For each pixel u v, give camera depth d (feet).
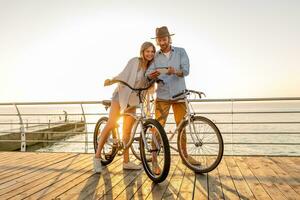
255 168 14.12
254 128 181.57
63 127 98.37
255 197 10.13
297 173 13.14
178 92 13.82
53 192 11.03
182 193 10.68
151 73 12.46
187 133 13.46
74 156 17.89
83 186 11.73
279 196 10.19
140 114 12.83
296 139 125.70
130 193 10.78
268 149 98.89
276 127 191.83
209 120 12.69
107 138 13.96
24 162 16.42
